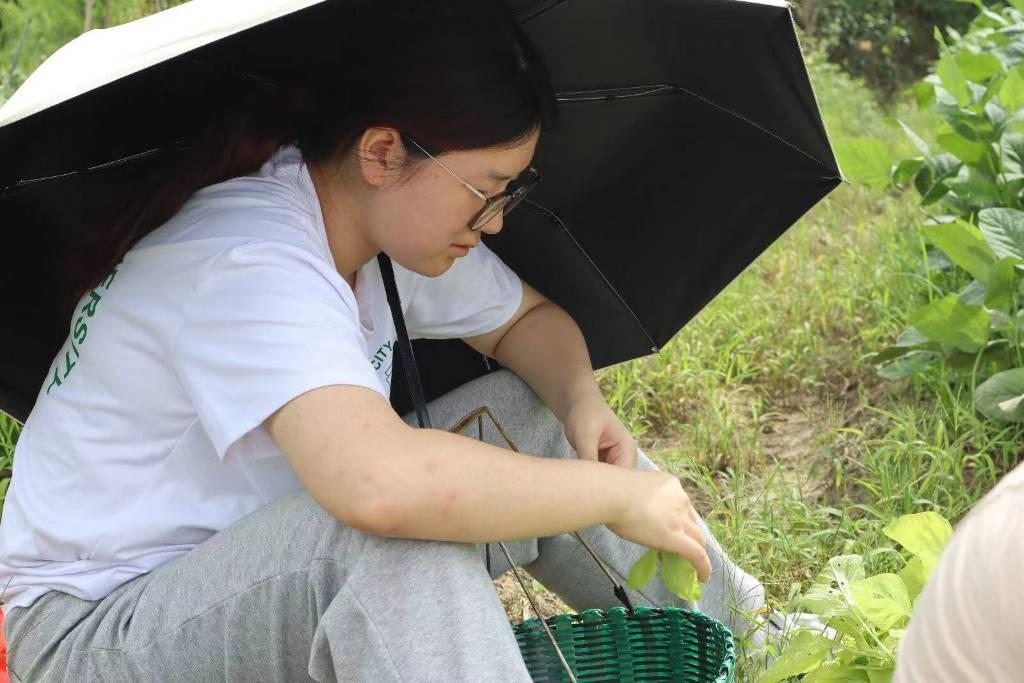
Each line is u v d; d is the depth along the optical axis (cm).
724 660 185
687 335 390
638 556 229
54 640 186
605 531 224
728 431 334
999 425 309
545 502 168
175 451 186
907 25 869
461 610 163
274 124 187
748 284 425
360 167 184
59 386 193
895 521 206
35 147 185
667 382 363
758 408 355
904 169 384
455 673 161
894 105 726
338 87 181
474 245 192
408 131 177
